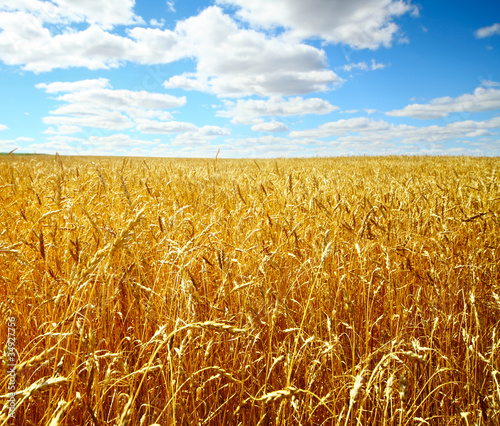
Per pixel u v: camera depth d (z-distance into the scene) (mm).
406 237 3232
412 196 4246
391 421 1582
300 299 2746
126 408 1175
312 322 2252
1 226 3059
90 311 2139
